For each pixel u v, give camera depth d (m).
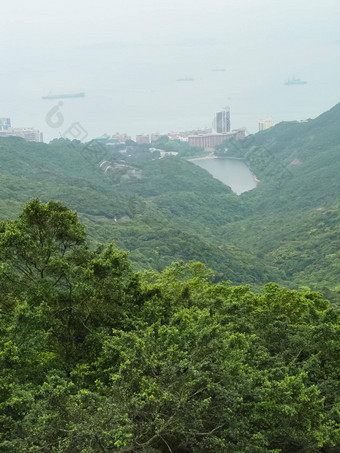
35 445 11.09
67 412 11.60
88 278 16.92
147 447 11.96
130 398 12.02
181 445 12.83
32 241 16.59
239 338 14.46
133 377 12.43
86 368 15.23
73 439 10.52
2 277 16.59
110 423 10.92
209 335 13.73
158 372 13.06
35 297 16.28
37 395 13.01
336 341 15.73
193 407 11.98
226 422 12.55
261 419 13.05
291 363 15.48
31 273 17.44
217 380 13.09
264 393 12.98
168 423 11.65
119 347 14.34
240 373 13.12
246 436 12.74
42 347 15.03
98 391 13.44
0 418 11.79
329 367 15.95
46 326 16.69
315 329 16.08
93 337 16.42
